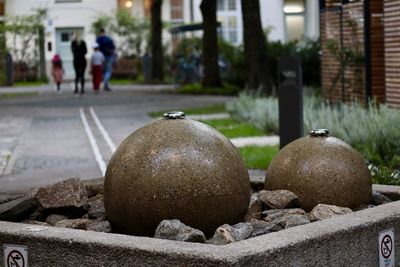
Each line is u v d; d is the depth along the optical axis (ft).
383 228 21.75
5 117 86.53
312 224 21.02
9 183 43.19
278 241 19.30
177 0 187.32
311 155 25.77
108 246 19.66
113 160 23.27
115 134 66.69
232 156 23.02
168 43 172.24
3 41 162.50
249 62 89.92
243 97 79.46
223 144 23.07
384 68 61.98
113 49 130.93
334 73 70.79
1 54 161.17
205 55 123.13
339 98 69.82
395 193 27.04
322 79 74.59
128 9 191.62
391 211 22.41
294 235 19.84
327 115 55.52
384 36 59.11
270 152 50.14
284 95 45.14
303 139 26.58
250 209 24.99
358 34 65.46
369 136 46.11
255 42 89.66
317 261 19.88
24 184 42.68
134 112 87.97
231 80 127.85
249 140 58.70
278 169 26.25
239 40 167.12
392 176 35.55
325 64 73.56
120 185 22.65
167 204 22.09
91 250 19.93
